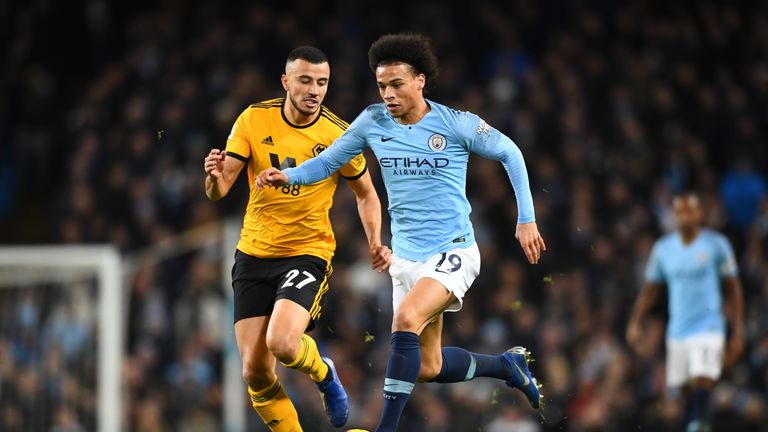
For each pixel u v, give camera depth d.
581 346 40.91
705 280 32.47
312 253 21.23
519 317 41.50
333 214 44.97
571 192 47.06
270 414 21.52
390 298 41.72
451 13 55.06
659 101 52.78
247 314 21.06
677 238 33.09
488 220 45.91
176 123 48.38
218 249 41.72
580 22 55.78
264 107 21.06
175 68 51.62
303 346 20.75
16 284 36.12
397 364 19.30
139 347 40.56
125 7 59.09
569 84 51.50
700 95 53.50
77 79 58.31
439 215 20.08
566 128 49.62
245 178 46.06
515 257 45.06
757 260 45.75
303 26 53.59
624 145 50.50
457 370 21.86
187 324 40.66
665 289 42.94
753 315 42.19
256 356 20.80
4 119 54.44
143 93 50.97
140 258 43.44
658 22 56.41
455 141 19.95
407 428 38.03
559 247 44.94
